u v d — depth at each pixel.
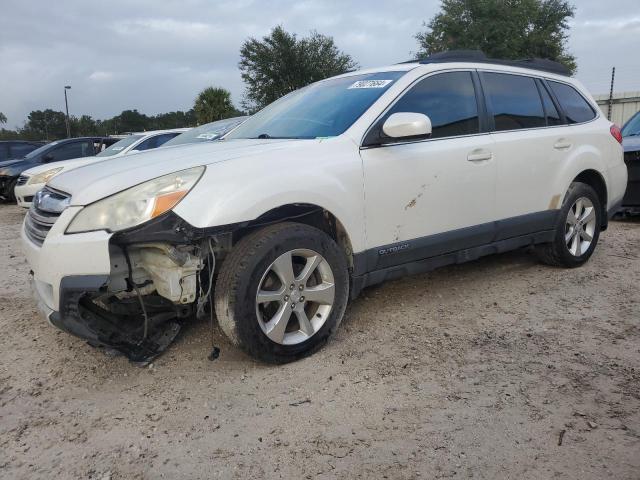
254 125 4.45
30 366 3.45
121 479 2.34
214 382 3.13
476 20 31.00
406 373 3.15
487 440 2.49
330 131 3.71
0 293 5.06
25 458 2.50
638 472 2.25
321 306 3.42
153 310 3.41
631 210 7.45
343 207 3.42
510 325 3.84
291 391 2.99
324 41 32.34
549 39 31.83
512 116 4.56
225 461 2.42
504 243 4.52
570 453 2.38
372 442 2.51
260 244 3.09
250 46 32.16
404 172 3.73
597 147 5.22
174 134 10.91
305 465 2.37
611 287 4.60
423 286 4.73
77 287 2.85
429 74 4.08
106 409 2.90
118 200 2.89
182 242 2.89
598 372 3.09
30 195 10.23
